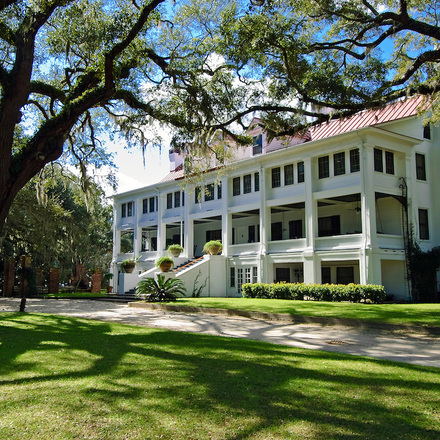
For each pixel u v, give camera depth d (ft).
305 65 49.16
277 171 87.86
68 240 103.14
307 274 78.07
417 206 77.36
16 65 36.47
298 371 21.20
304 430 13.92
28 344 29.19
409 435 13.50
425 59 45.65
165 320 49.83
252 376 20.24
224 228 95.50
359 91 48.83
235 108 52.19
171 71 49.49
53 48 49.75
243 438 13.37
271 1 46.11
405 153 76.79
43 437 13.48
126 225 126.11
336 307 55.31
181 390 18.06
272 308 55.21
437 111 63.52
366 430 13.91
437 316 44.65
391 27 45.57
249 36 47.21
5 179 34.91
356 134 71.46
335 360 24.14
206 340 31.27
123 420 14.80
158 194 114.01
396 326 39.93
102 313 58.70
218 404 16.33
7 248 117.70
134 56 46.65
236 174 94.63
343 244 74.13
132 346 28.37
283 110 50.55
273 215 98.84
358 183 73.05
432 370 21.91
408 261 73.46
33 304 75.15
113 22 42.86
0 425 14.40
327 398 16.94
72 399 16.96
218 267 93.15
